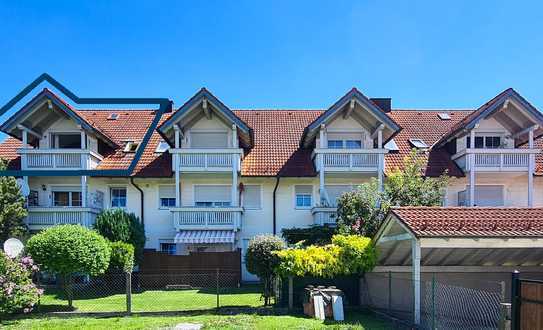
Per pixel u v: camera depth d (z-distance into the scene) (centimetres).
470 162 2450
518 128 2548
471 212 1393
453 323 1224
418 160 2286
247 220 2598
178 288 2188
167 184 2611
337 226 2131
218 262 2330
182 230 2439
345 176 2594
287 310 1515
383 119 2438
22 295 1445
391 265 1694
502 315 907
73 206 2492
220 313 1507
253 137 2664
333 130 2648
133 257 2134
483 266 1642
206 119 2619
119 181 2584
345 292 1684
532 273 1639
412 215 1357
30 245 1616
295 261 1537
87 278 2117
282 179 2588
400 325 1288
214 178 2609
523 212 1404
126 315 1486
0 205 2150
